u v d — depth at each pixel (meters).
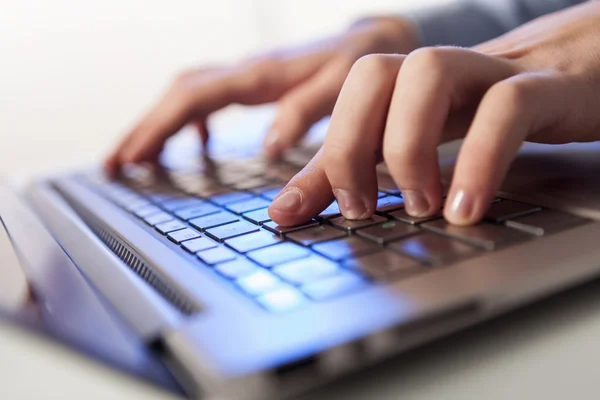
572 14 0.47
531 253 0.27
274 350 0.21
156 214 0.45
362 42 0.80
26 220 0.47
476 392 0.21
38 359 0.26
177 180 0.59
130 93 1.47
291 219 0.36
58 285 0.29
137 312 0.26
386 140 0.34
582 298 0.27
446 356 0.24
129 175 0.66
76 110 1.40
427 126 0.34
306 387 0.21
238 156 0.68
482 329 0.25
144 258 0.34
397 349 0.22
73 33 1.38
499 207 0.34
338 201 0.36
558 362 0.23
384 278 0.26
